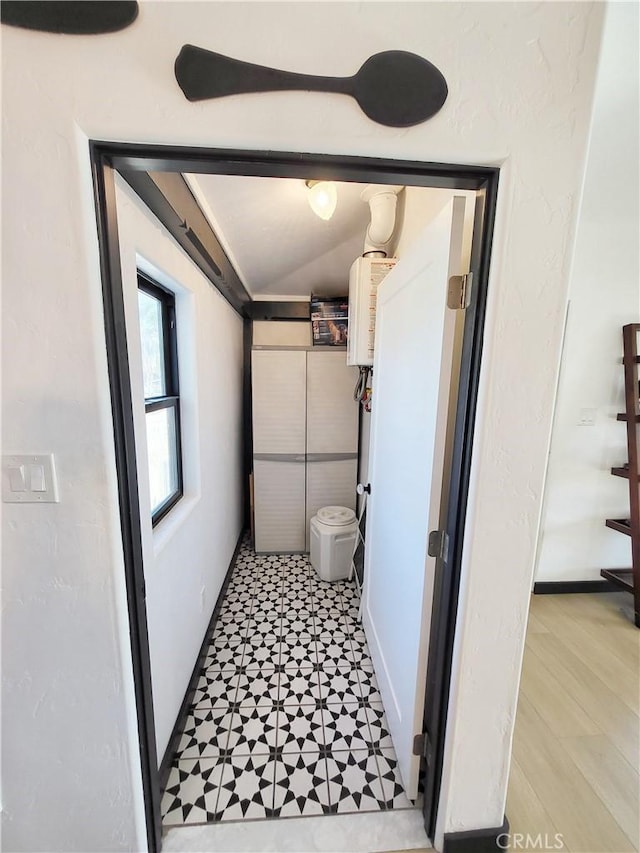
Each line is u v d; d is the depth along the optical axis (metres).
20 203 0.68
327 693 1.58
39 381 0.74
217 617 2.08
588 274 2.08
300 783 1.21
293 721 1.44
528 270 0.78
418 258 1.14
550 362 0.81
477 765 0.98
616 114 1.23
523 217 0.76
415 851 1.04
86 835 0.93
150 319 1.48
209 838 1.06
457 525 0.91
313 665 1.74
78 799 0.91
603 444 2.25
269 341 3.15
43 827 0.92
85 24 0.63
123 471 0.82
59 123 0.66
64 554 0.80
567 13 0.68
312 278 2.75
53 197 0.68
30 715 0.86
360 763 1.28
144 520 1.08
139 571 0.90
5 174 0.67
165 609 1.25
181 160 0.72
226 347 2.41
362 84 0.68
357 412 2.73
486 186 0.77
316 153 0.71
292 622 2.05
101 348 0.75
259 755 1.31
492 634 0.92
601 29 0.69
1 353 0.73
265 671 1.70
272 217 1.78
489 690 0.95
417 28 0.67
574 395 2.19
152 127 0.67
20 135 0.66
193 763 1.28
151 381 1.49
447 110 0.70
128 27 0.63
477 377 0.83
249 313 3.09
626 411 2.13
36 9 0.62
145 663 0.93
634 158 1.46
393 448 1.43
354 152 0.71
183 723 1.41
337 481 2.80
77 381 0.75
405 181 0.79
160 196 1.07
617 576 2.26
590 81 0.71
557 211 0.76
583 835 1.07
